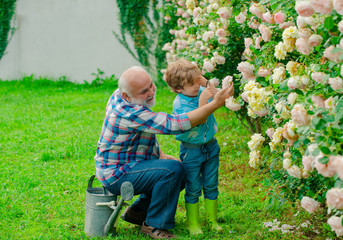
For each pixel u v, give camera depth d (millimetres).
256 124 5027
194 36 5492
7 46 12594
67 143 5973
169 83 3180
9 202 3971
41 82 12125
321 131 2201
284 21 2783
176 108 3189
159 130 2918
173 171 2986
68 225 3469
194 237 3113
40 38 12461
